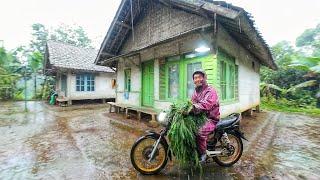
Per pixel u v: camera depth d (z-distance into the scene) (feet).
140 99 34.04
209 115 12.85
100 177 12.63
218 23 20.59
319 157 16.42
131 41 36.50
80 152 17.11
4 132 24.27
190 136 11.95
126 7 32.48
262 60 40.11
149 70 32.76
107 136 22.07
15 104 55.36
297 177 12.78
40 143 19.75
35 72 63.46
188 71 25.50
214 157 13.67
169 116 12.76
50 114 37.93
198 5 18.97
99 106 50.52
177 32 26.86
